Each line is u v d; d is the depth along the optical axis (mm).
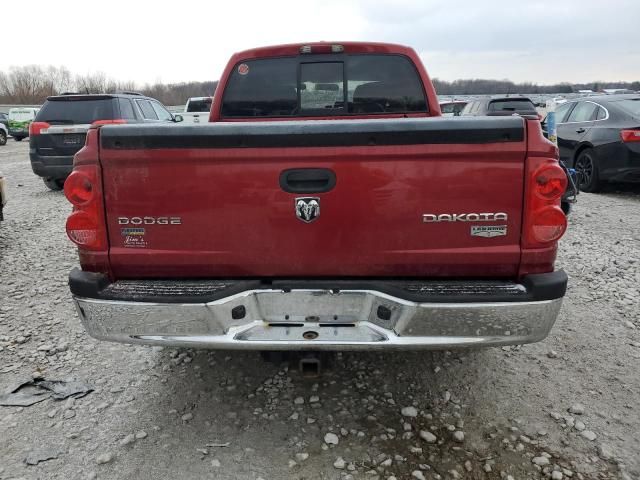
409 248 2373
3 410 2893
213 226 2402
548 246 2336
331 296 2408
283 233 2389
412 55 4219
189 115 12594
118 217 2424
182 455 2521
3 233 6887
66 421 2793
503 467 2418
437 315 2303
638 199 8430
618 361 3354
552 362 3354
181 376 3244
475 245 2350
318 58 4215
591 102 9273
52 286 4852
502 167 2273
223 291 2379
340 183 2326
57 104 9352
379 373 3254
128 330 2424
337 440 2605
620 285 4625
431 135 2260
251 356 3488
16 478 2373
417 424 2740
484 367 3307
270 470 2416
